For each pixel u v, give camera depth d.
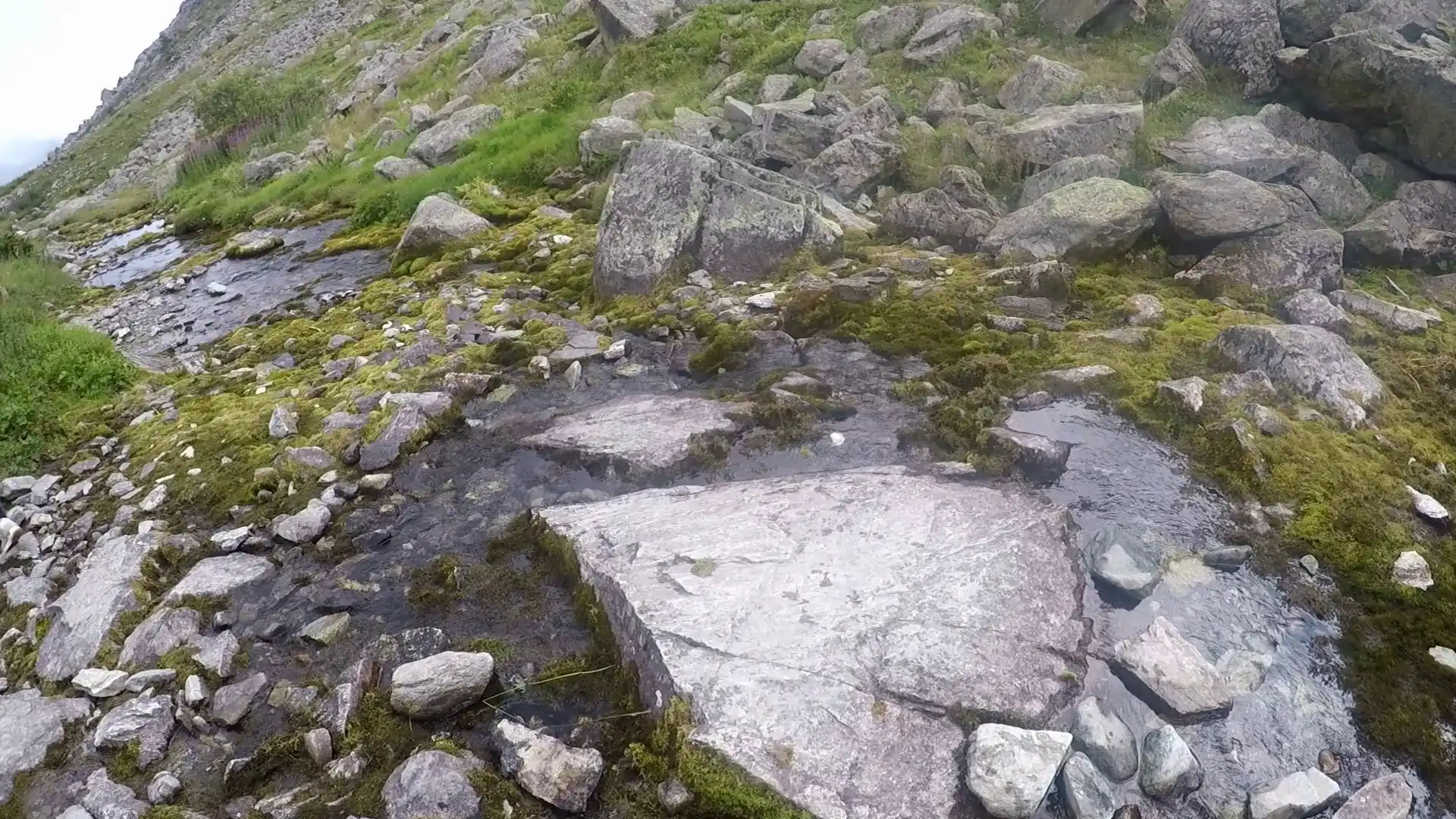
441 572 5.68
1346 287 8.88
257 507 6.82
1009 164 11.90
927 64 15.59
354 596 5.57
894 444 6.61
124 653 5.31
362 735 4.47
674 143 10.43
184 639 5.37
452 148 19.50
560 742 4.23
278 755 4.45
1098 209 9.56
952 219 10.54
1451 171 10.57
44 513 7.47
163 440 8.40
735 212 10.05
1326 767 4.11
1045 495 5.79
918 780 3.89
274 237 17.41
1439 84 10.30
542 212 14.17
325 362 9.74
